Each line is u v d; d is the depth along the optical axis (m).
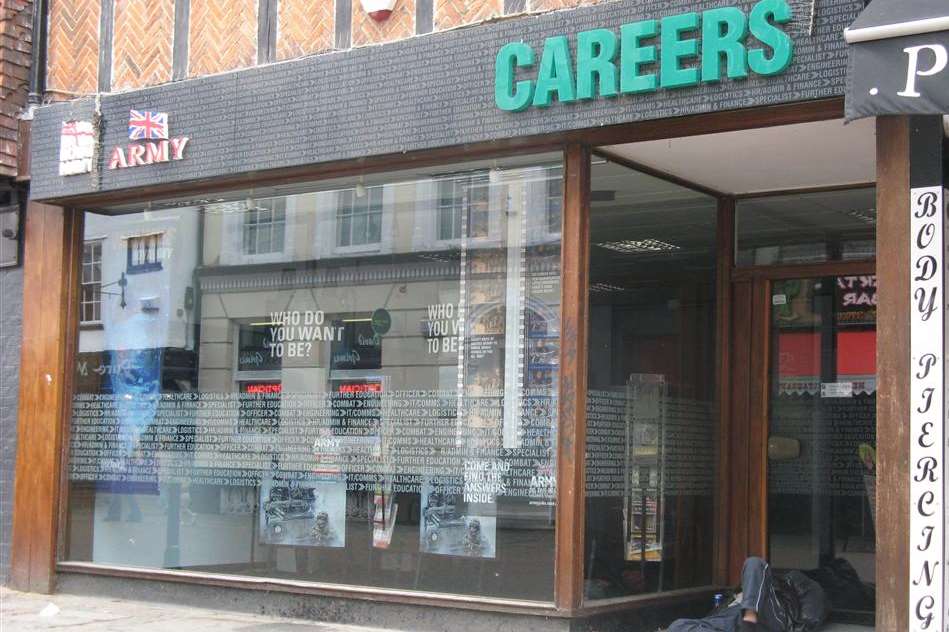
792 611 7.52
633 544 7.59
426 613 7.65
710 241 8.48
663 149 7.38
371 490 8.10
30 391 9.56
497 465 7.53
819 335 8.29
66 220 9.55
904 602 5.69
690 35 6.52
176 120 8.66
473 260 7.80
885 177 5.89
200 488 8.89
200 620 8.18
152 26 9.09
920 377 5.72
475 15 7.52
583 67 6.84
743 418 8.45
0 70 9.50
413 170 8.12
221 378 8.90
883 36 5.47
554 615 7.07
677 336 8.09
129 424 9.27
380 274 8.26
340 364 8.37
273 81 8.20
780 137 7.03
